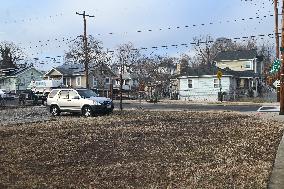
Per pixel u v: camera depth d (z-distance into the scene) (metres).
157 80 84.75
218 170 9.83
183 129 18.12
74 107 27.28
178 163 10.82
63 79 76.06
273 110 30.31
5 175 9.65
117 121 21.88
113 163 10.97
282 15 25.30
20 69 89.44
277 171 9.66
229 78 54.47
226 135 16.05
